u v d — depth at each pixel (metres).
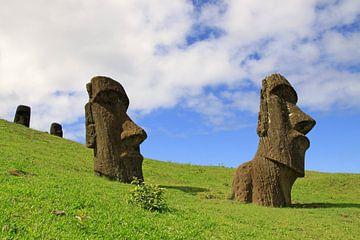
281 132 20.12
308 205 20.80
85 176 19.66
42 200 11.05
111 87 22.55
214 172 32.78
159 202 13.17
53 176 16.36
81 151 31.20
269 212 17.17
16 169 15.66
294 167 19.77
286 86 20.86
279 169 19.89
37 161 20.45
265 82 21.16
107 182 18.77
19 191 11.49
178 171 31.53
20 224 8.77
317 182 29.62
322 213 18.14
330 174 32.62
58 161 23.22
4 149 22.27
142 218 11.38
